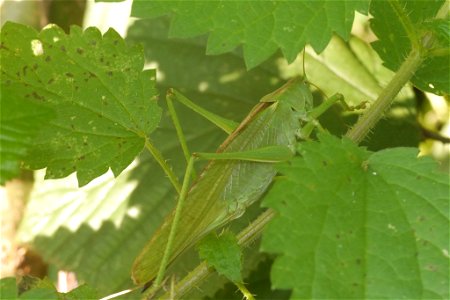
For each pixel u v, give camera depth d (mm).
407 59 217
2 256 315
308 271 186
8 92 193
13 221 316
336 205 193
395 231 192
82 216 291
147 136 223
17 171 191
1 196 317
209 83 292
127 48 218
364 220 193
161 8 199
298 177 194
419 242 191
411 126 284
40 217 293
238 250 213
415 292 187
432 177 197
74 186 294
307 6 201
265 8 201
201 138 290
